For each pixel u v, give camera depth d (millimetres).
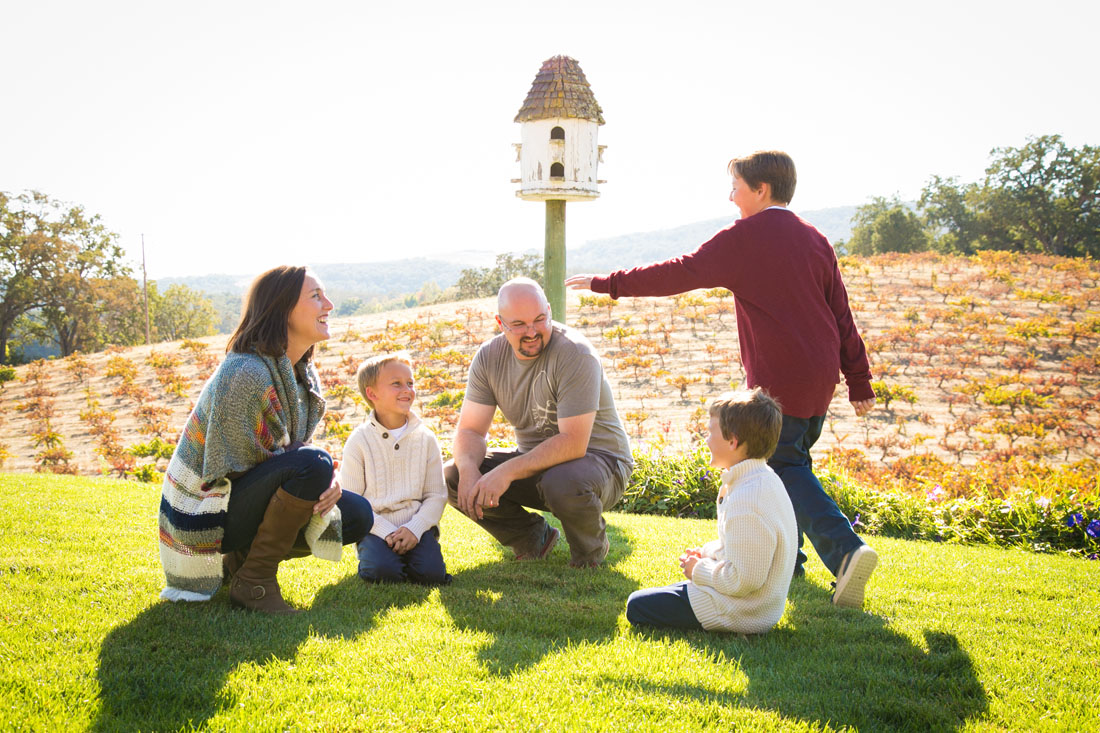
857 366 3896
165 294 80188
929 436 13508
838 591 3318
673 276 3732
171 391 19047
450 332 20828
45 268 56031
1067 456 12781
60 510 4605
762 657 2693
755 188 3760
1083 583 4055
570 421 3771
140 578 3238
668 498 6594
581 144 6441
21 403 18875
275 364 2932
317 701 2193
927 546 5246
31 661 2371
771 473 2967
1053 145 64938
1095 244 63438
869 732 2174
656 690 2346
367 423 3764
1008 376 16094
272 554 2936
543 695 2262
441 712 2148
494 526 4156
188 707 2152
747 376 3750
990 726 2238
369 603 3150
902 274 24000
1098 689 2543
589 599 3316
